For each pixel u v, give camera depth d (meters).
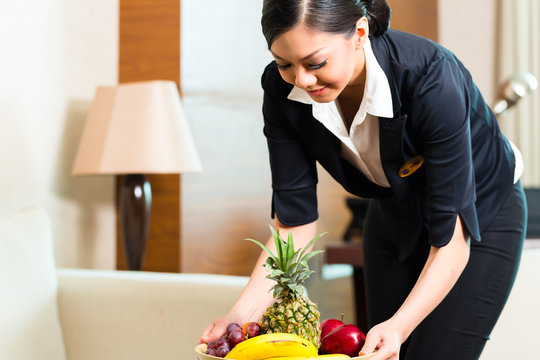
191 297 1.99
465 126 1.47
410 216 1.78
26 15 2.71
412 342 1.73
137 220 2.94
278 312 1.24
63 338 2.10
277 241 1.24
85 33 3.13
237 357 1.16
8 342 1.86
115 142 2.81
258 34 3.92
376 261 1.99
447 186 1.48
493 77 5.95
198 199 3.45
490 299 1.69
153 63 3.37
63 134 2.97
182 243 3.34
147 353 2.02
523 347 2.18
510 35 5.85
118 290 2.07
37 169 2.77
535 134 5.77
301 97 1.57
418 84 1.46
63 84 2.97
